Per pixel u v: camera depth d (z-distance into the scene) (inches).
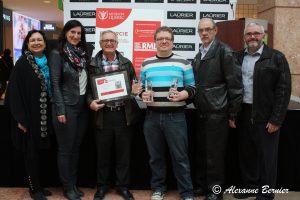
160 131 120.3
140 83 117.9
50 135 124.1
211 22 116.7
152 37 169.6
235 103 115.0
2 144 134.8
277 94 112.3
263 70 113.4
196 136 128.0
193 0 175.2
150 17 169.0
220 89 116.7
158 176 125.4
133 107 122.1
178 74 115.2
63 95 118.1
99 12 170.2
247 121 122.2
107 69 120.7
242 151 126.6
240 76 115.6
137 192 134.1
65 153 120.5
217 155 119.3
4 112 132.6
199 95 118.2
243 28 153.3
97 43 170.7
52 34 687.1
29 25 605.3
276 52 113.8
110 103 120.3
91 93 122.0
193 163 133.1
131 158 134.6
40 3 462.0
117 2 177.3
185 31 177.0
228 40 157.6
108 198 126.1
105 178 127.6
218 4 175.3
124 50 170.4
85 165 135.6
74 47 119.6
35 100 116.2
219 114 116.8
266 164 117.0
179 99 112.6
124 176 127.3
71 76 117.5
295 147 131.7
